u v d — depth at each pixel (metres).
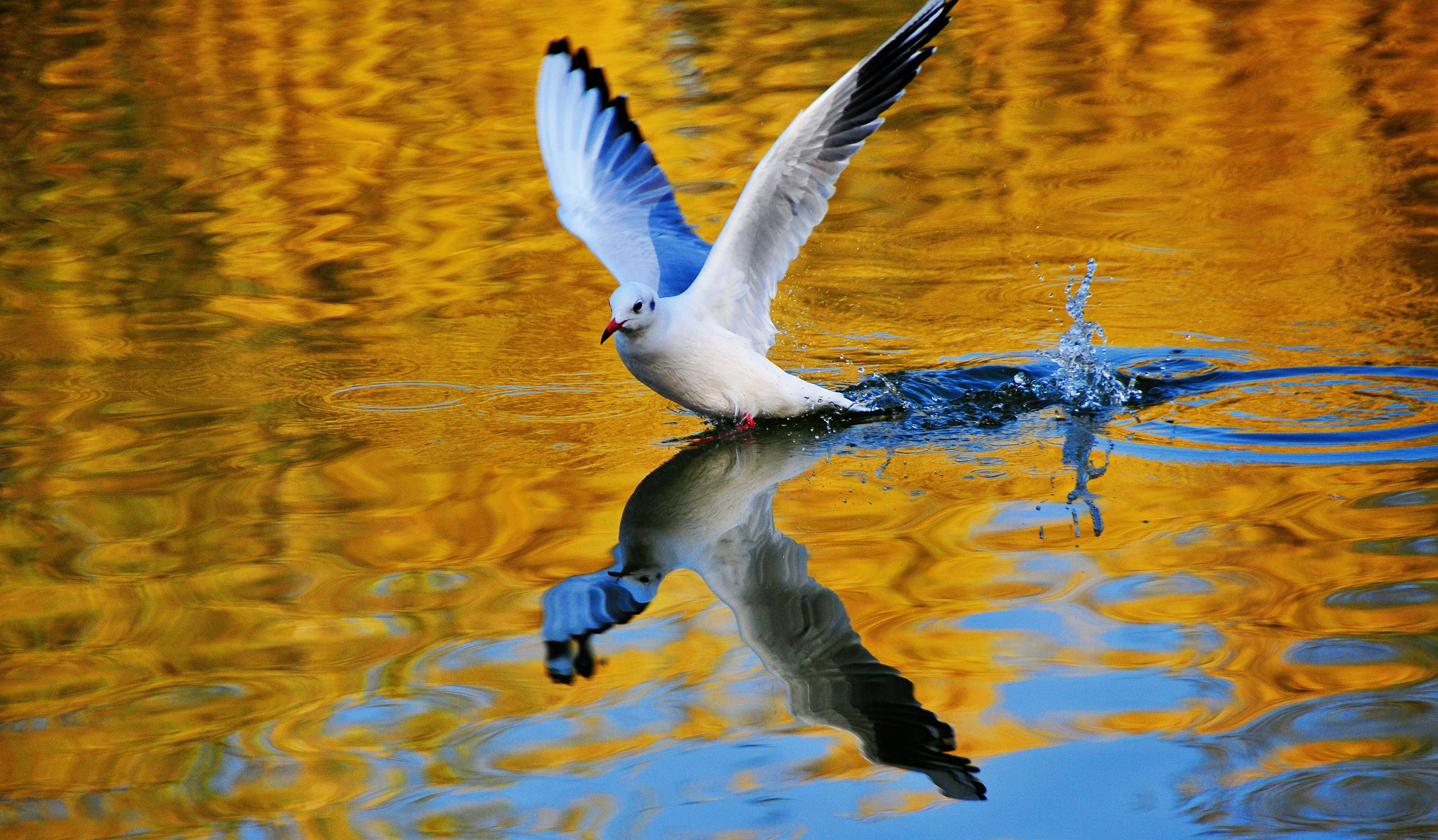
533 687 7.52
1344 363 12.41
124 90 23.70
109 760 6.94
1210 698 7.01
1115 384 12.29
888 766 6.69
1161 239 16.05
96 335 14.39
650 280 12.02
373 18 26.95
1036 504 9.68
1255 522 9.03
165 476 10.75
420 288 15.74
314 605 8.52
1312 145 18.83
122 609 8.50
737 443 11.42
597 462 11.06
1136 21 25.39
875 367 13.06
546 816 6.41
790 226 11.48
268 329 14.54
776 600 8.44
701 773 6.68
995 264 15.69
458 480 10.67
